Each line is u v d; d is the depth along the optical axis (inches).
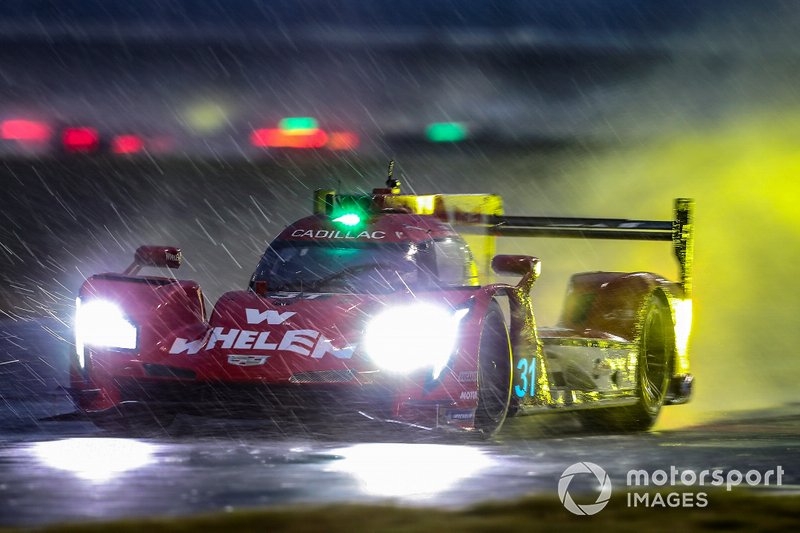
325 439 944.9
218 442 893.8
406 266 1096.2
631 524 543.8
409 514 548.4
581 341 1127.0
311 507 560.7
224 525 519.5
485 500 602.9
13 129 3289.9
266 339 971.3
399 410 952.3
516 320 1049.5
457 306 992.9
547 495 598.2
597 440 1005.8
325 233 1137.4
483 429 992.2
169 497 606.9
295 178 2967.5
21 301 1716.3
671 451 880.9
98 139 3294.8
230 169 3088.1
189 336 995.9
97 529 509.7
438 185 2910.9
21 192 2657.5
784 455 860.0
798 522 552.4
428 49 6461.6
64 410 1079.0
